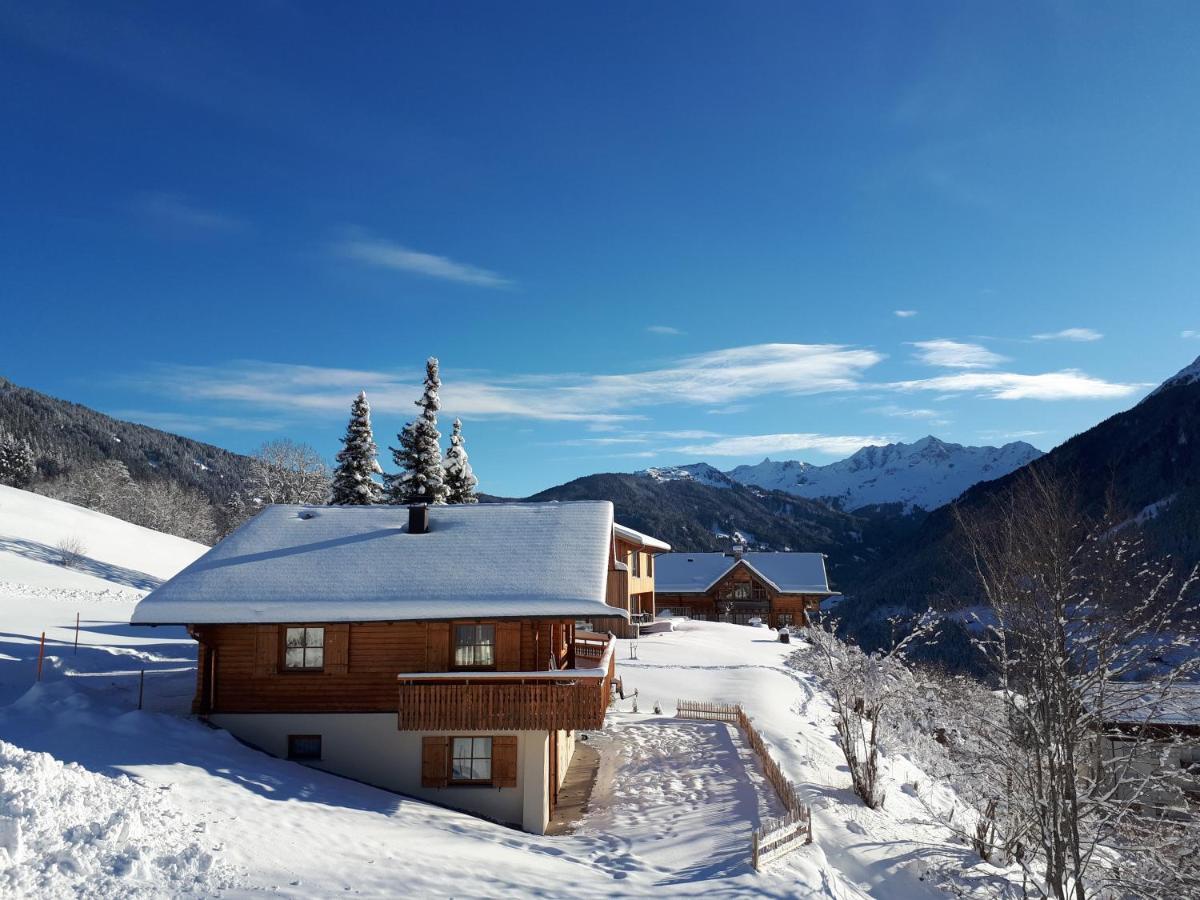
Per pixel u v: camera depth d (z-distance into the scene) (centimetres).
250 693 2134
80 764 1591
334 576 2211
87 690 2439
